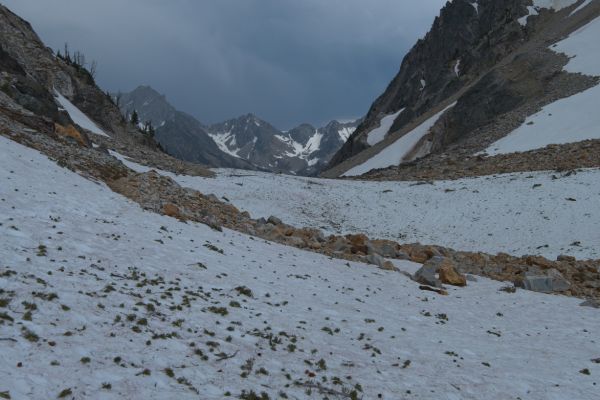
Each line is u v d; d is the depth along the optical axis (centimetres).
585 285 3288
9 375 952
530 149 7056
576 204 4653
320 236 3728
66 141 3500
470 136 8788
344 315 2014
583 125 7238
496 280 3362
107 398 987
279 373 1339
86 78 9869
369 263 3278
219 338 1462
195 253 2295
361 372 1469
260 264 2508
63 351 1109
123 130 9169
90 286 1526
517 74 10175
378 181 6750
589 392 1556
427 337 1941
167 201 3167
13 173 2386
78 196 2503
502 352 1884
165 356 1244
